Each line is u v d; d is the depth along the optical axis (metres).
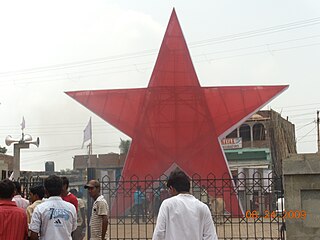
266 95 26.56
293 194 10.16
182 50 27.38
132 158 26.66
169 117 26.98
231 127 26.53
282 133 51.75
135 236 16.00
